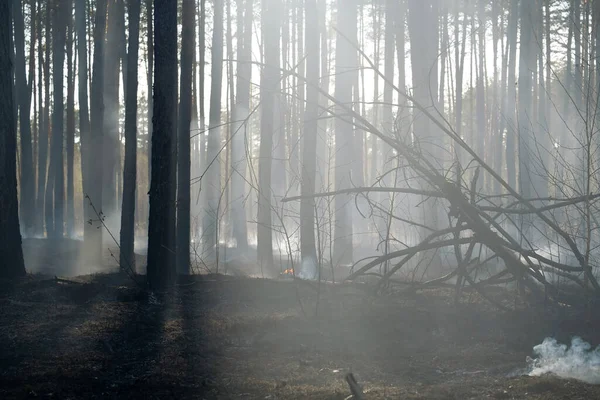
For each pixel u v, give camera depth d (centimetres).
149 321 1041
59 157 3625
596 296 1032
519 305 1076
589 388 633
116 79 2830
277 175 3631
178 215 1831
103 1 2336
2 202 1393
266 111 2286
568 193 1209
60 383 713
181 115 1820
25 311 1088
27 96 3534
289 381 698
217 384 689
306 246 1888
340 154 2395
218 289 1323
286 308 1138
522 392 629
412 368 742
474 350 820
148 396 656
